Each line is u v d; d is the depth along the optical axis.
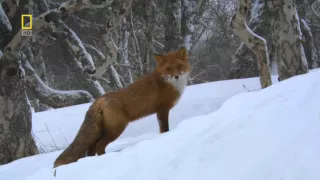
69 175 3.48
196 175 2.72
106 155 3.63
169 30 18.53
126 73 23.55
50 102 15.32
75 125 10.04
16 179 4.72
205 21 28.22
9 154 8.65
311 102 2.94
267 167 2.49
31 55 18.09
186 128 3.54
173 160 3.01
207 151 2.89
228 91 11.09
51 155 6.26
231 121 3.24
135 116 5.68
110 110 5.41
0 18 10.70
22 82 8.88
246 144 2.77
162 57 5.93
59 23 13.12
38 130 9.98
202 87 11.88
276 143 2.64
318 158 2.32
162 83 5.86
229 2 28.39
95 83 16.88
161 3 21.52
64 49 17.56
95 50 20.56
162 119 6.02
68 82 25.72
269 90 3.91
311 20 24.84
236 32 9.31
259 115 3.12
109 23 10.52
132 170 3.14
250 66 17.88
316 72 3.99
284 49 9.97
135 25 23.86
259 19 17.08
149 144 3.43
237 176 2.54
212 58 30.41
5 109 8.58
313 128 2.58
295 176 2.31
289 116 2.89
